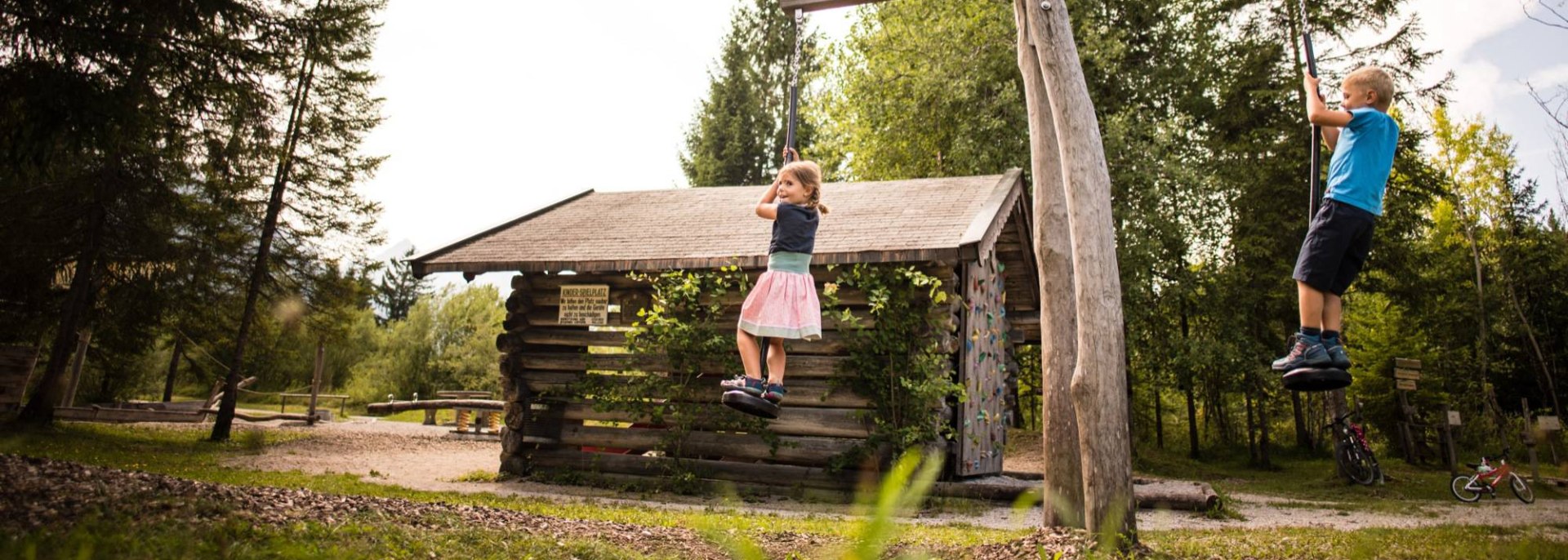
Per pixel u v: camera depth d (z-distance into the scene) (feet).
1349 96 15.76
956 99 70.23
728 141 129.70
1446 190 72.02
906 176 79.36
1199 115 76.64
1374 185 14.87
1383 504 42.45
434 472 45.16
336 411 125.90
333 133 63.93
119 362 75.36
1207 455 81.10
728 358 38.63
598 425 44.11
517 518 19.11
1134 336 69.21
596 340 41.93
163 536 13.51
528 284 43.42
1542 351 99.09
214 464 43.27
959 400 37.04
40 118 25.17
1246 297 70.23
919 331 36.91
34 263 58.44
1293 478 61.67
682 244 40.91
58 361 57.26
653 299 41.11
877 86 75.56
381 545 14.83
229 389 60.29
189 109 30.40
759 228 42.19
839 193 47.62
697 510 29.94
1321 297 15.06
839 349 38.86
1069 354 22.25
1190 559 18.48
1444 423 69.26
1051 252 22.43
